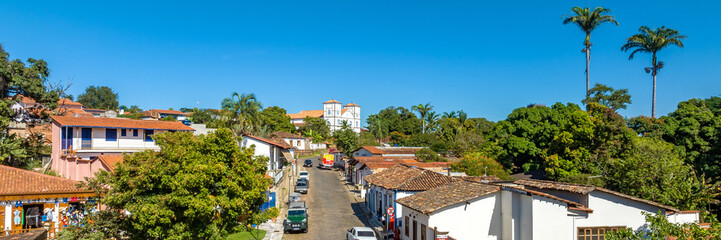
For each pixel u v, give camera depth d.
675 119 44.44
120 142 39.03
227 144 17.78
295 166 64.44
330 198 43.75
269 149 44.31
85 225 16.17
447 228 20.80
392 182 31.16
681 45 53.91
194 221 16.19
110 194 15.75
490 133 66.31
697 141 39.91
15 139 35.22
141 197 15.55
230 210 16.81
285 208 37.41
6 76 37.34
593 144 43.16
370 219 33.28
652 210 18.77
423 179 30.28
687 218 19.03
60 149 36.12
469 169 44.06
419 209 21.75
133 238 15.94
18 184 20.72
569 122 44.97
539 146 55.00
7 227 19.66
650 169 27.48
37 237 14.30
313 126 114.75
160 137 17.00
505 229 20.39
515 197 19.59
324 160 73.19
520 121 56.62
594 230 18.14
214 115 103.19
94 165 29.02
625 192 28.47
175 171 15.78
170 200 15.12
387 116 131.12
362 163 46.97
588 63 59.72
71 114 60.81
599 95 62.84
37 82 39.66
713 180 31.59
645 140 36.56
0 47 38.47
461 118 97.44
